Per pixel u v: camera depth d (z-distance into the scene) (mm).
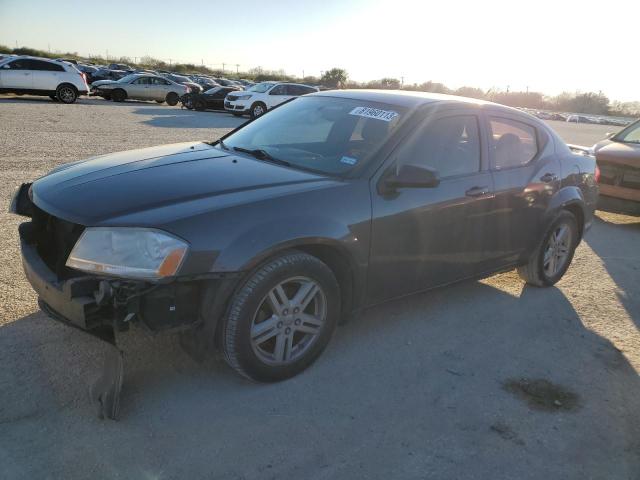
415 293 3863
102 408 2723
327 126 3947
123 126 15383
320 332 3291
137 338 3500
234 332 2891
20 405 2783
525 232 4543
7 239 5070
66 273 2873
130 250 2635
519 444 2828
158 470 2443
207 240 2715
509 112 4516
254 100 24000
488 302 4664
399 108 3873
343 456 2635
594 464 2725
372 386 3244
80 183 3164
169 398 2957
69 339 3414
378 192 3383
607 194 7648
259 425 2805
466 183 3904
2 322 3555
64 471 2389
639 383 3525
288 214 2988
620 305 4820
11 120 14344
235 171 3369
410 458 2656
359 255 3305
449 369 3510
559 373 3576
